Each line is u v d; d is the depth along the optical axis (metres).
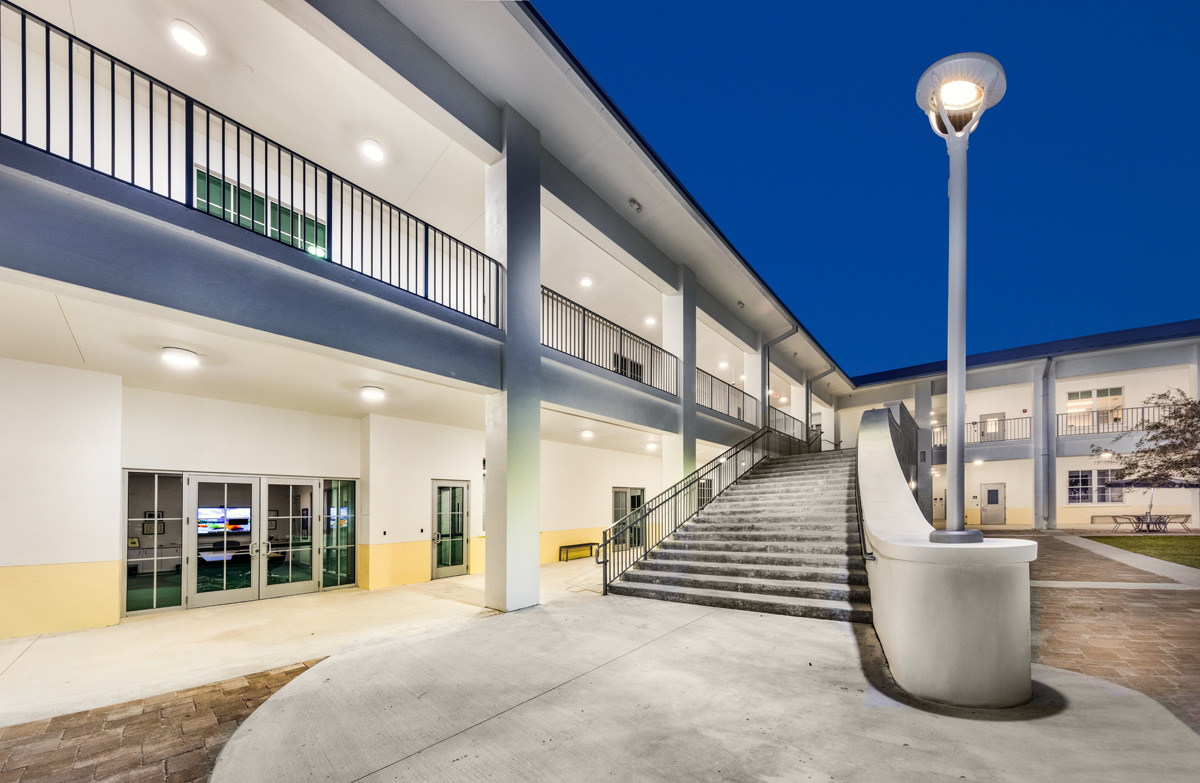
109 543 6.84
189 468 8.00
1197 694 3.77
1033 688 3.88
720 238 11.11
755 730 3.40
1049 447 18.58
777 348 17.11
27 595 6.25
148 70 6.37
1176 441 15.81
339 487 9.91
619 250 9.97
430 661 4.96
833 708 3.70
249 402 8.65
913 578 3.91
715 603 7.18
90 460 6.73
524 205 7.68
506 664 4.86
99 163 6.14
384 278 8.91
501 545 7.18
